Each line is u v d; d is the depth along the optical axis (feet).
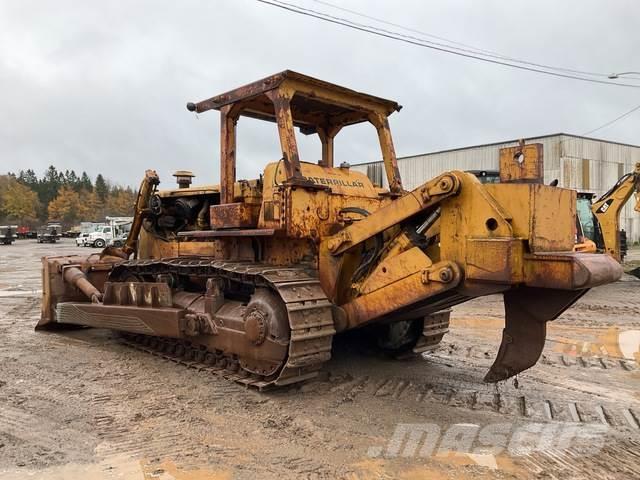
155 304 21.30
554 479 11.55
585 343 24.80
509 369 14.90
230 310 18.66
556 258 12.69
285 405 15.98
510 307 14.87
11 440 13.65
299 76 17.28
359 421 14.80
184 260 21.38
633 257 84.94
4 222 306.76
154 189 26.16
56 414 15.43
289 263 18.61
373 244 17.12
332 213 18.13
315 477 11.67
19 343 24.76
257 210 18.81
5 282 53.21
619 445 13.29
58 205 327.26
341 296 17.52
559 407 15.98
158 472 11.90
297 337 15.56
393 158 20.61
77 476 11.73
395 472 11.87
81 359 21.67
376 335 21.56
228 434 13.96
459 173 14.07
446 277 14.12
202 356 20.18
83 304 24.57
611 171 114.42
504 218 13.29
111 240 144.15
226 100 19.10
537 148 13.53
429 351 22.39
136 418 15.10
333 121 21.90
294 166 16.93
